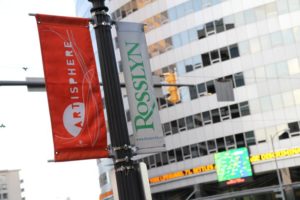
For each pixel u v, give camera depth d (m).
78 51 10.34
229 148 66.50
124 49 10.34
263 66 66.00
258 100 65.75
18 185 182.38
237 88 66.88
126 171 9.37
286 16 65.75
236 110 66.69
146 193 9.48
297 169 63.84
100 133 10.19
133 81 10.27
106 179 82.12
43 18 10.23
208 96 68.19
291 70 64.88
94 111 10.23
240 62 67.06
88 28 10.54
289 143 63.97
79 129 10.03
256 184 66.25
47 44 10.13
